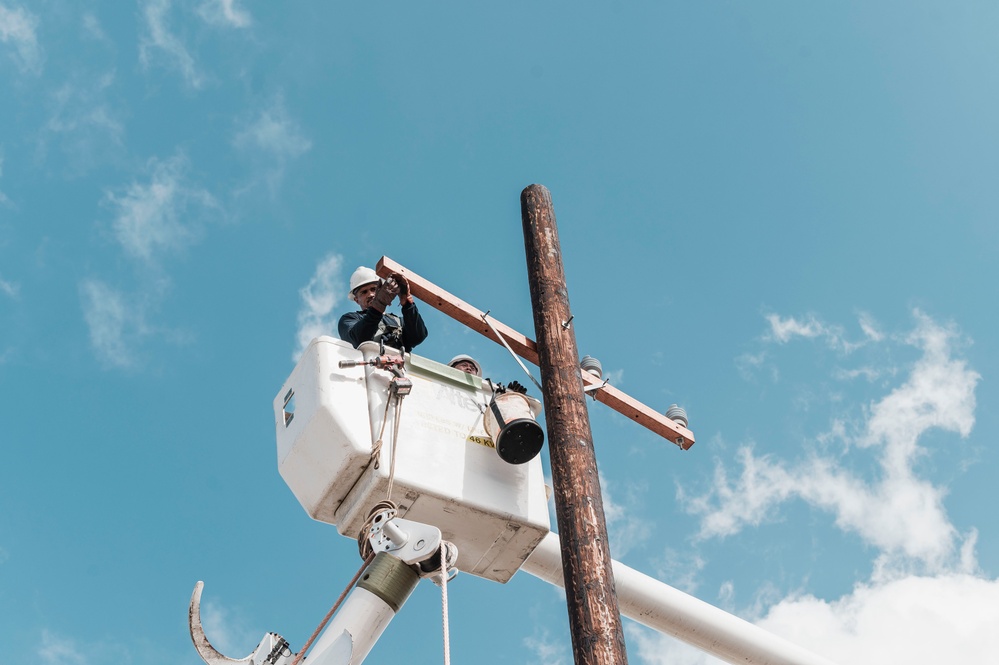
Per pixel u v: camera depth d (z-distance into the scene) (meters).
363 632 4.98
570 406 6.39
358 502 5.77
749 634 6.98
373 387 5.97
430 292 6.93
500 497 5.95
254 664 4.98
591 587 5.58
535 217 7.39
